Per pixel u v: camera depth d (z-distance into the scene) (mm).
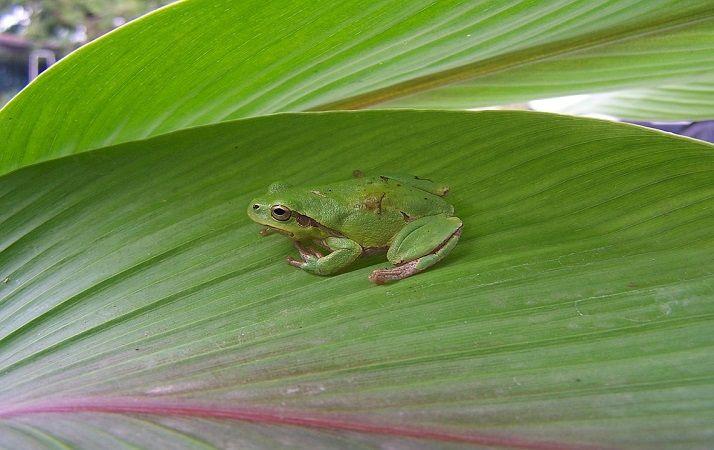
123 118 122
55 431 106
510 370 108
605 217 128
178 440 103
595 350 109
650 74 143
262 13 109
